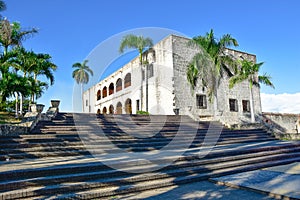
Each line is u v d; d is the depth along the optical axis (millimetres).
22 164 6590
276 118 25219
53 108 13570
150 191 5793
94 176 5980
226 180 6430
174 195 5418
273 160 9141
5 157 7375
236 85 23906
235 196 5258
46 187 5223
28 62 20984
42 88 24500
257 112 24875
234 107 23469
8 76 17406
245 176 6867
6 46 18953
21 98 19844
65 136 9859
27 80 18781
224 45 19000
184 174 6887
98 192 5312
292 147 11148
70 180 5688
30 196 4910
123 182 5949
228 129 15320
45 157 7938
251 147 10266
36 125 10766
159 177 6457
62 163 6754
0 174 5316
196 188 5977
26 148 8078
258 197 5156
